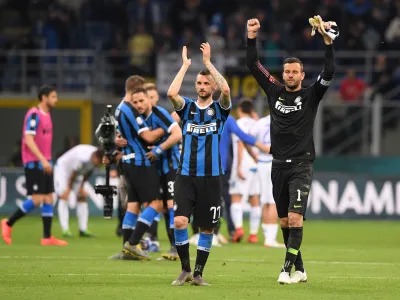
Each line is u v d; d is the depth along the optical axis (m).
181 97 30.59
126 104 39.25
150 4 91.00
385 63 84.12
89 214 73.25
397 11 86.38
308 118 31.02
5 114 84.75
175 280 30.81
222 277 33.41
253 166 53.84
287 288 29.84
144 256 39.53
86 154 55.66
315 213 73.69
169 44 87.62
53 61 87.06
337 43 85.81
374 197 73.56
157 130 39.09
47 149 49.91
